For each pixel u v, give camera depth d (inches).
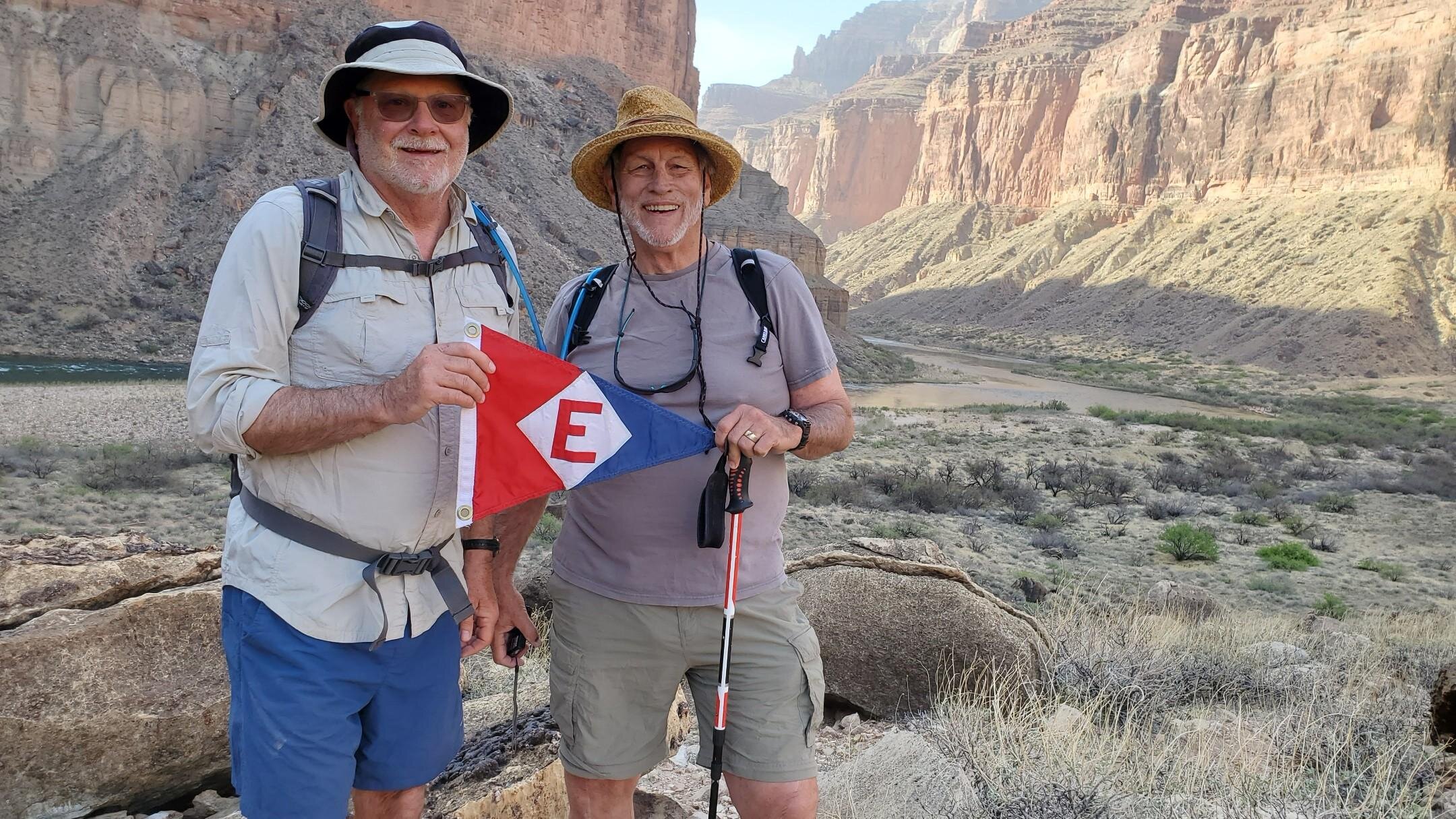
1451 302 4234.7
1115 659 209.2
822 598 199.2
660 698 101.7
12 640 122.6
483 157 3221.0
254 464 86.0
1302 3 6190.9
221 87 2920.8
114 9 2908.5
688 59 4662.9
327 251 86.0
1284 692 203.8
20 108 2662.4
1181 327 4884.4
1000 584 663.1
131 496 923.4
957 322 6053.2
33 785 121.4
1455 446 2048.5
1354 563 934.4
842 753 170.6
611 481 98.6
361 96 89.0
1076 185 7071.9
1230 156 6092.5
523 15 3809.1
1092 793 125.6
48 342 2101.4
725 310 101.1
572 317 106.3
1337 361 3946.9
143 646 132.2
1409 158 5147.6
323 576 85.2
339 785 85.1
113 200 2541.8
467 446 88.7
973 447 1690.5
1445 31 5246.1
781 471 102.3
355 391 81.4
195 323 2300.7
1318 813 120.6
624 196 102.1
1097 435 1930.4
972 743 149.3
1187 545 895.7
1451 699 148.6
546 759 127.3
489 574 98.2
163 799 134.6
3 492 893.8
